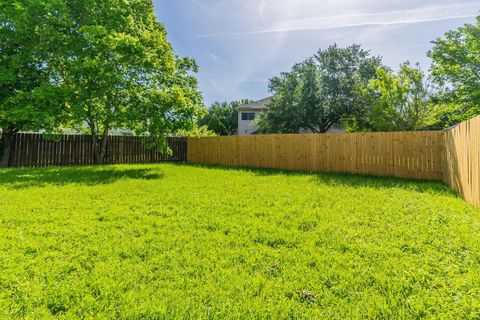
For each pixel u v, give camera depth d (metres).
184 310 1.82
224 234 3.24
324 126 18.88
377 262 2.47
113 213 4.06
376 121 14.23
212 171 9.56
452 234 3.07
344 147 9.59
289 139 10.88
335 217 3.86
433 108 13.38
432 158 7.83
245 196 5.27
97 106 10.76
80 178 7.48
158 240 3.02
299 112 17.34
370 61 17.45
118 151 12.85
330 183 6.92
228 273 2.29
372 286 2.10
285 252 2.72
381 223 3.58
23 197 5.00
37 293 1.97
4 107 9.82
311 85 17.23
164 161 14.21
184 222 3.65
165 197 5.15
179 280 2.19
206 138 13.80
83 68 9.31
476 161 4.25
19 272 2.27
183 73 12.66
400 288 2.05
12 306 1.83
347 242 2.94
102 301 1.90
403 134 8.37
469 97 12.00
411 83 13.71
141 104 9.91
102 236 3.12
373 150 8.97
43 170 9.30
